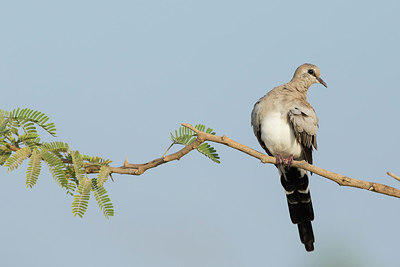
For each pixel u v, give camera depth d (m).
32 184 6.67
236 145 7.89
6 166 6.72
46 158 6.84
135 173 7.38
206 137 7.45
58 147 7.25
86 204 6.70
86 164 7.46
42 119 7.48
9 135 7.41
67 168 7.29
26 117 7.42
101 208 6.82
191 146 7.50
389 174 7.38
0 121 7.23
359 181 7.91
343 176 7.98
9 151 7.27
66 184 6.86
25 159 6.86
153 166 7.46
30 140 7.33
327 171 8.05
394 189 7.70
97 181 6.93
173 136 8.20
